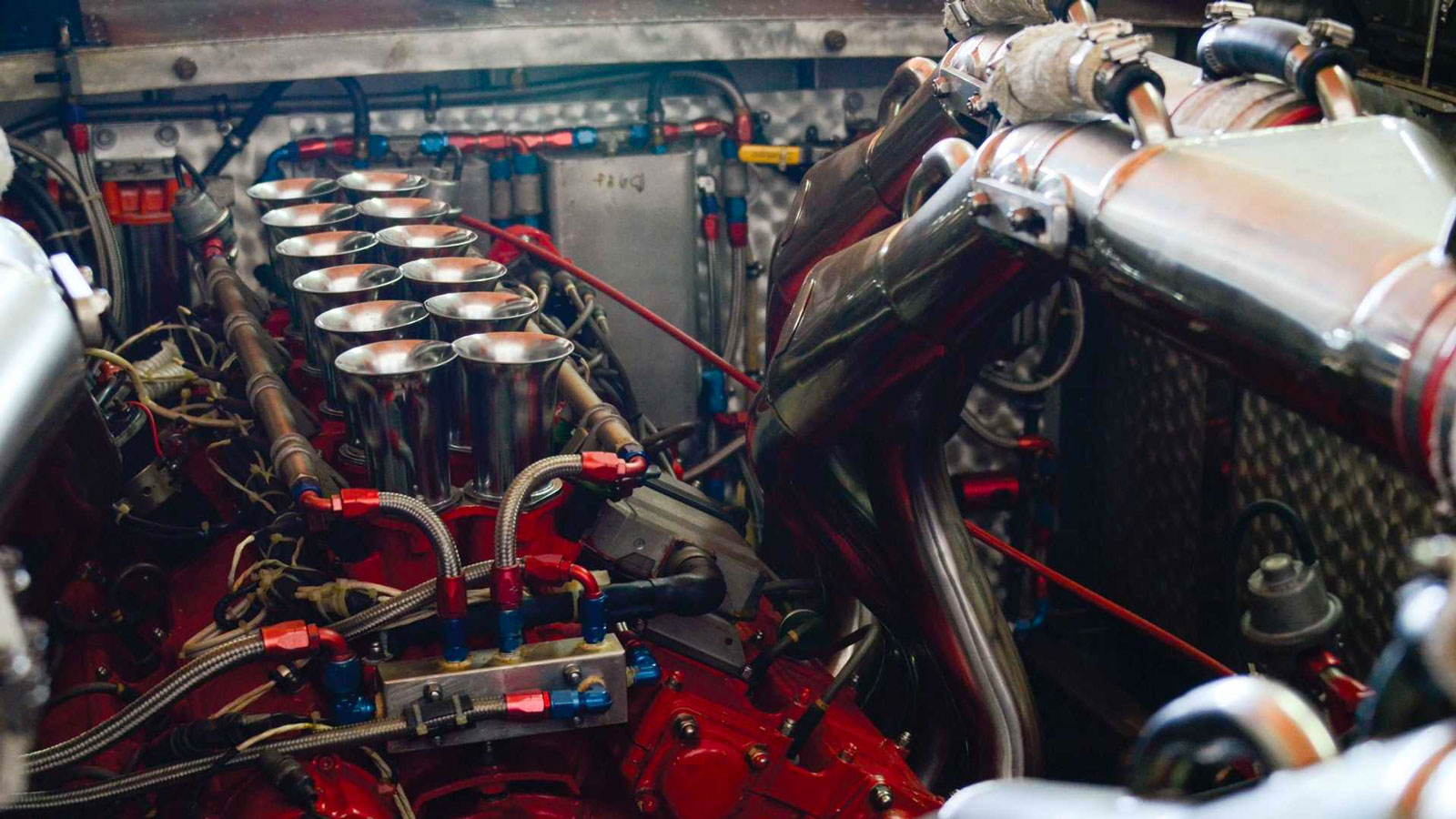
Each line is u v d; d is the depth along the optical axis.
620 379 3.21
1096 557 3.92
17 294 1.58
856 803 2.35
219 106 3.45
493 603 2.15
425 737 2.09
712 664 2.42
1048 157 1.62
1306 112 1.59
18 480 1.52
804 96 3.80
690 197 3.69
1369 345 1.12
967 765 2.46
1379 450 1.18
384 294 2.75
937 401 2.15
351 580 2.27
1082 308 3.63
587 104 3.71
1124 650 3.79
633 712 2.32
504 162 3.62
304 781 1.97
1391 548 2.79
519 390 2.25
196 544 2.77
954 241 1.83
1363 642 2.91
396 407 2.21
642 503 2.63
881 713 2.73
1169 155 1.43
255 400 2.55
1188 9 3.55
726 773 2.26
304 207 2.92
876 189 2.62
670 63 3.72
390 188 3.05
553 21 3.43
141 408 2.62
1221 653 3.41
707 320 3.92
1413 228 1.19
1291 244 1.23
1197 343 1.37
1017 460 4.02
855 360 2.07
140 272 3.42
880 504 2.23
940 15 3.54
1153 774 0.59
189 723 2.15
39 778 2.04
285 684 2.18
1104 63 1.54
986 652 2.21
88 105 3.38
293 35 3.31
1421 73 2.83
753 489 3.57
